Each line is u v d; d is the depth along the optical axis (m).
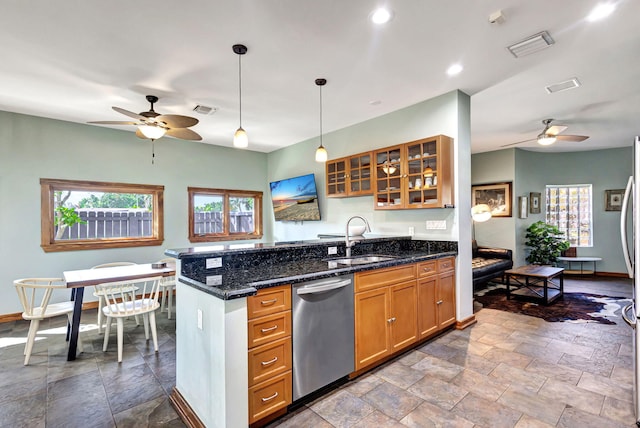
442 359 2.74
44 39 2.38
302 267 2.44
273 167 6.46
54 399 2.22
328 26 2.27
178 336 2.19
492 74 3.08
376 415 1.98
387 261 2.70
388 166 3.84
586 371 2.51
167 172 5.35
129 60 2.72
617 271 6.46
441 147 3.32
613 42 2.52
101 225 4.82
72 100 3.62
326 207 5.20
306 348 2.07
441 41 2.48
